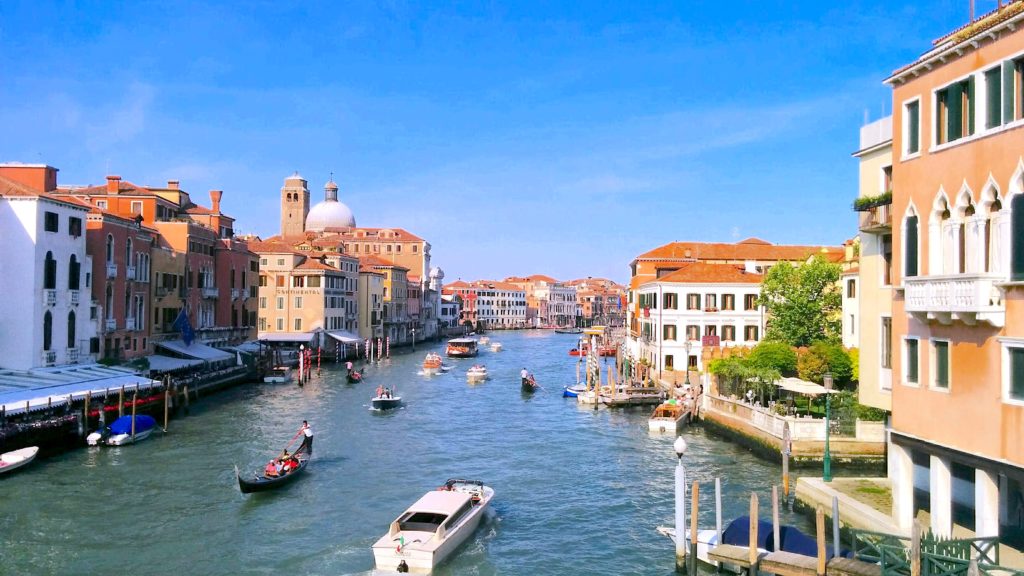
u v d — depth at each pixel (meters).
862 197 22.38
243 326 70.75
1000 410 15.08
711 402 41.06
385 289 114.62
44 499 26.38
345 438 38.59
